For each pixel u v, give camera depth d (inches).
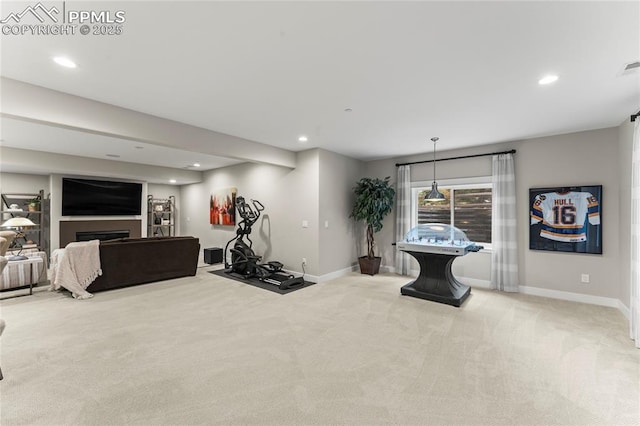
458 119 135.9
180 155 224.1
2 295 159.0
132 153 217.0
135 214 294.2
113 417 67.0
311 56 82.6
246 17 65.2
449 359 93.9
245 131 157.0
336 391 77.3
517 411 69.7
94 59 83.7
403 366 89.7
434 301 153.1
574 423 65.9
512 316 131.7
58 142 181.3
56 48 77.7
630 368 88.5
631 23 65.9
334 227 210.2
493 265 177.5
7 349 98.0
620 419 67.0
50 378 81.7
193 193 321.4
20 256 175.0
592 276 150.1
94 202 267.9
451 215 203.6
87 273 162.7
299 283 189.8
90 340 105.3
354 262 232.4
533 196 166.2
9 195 241.3
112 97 111.5
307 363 91.2
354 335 111.7
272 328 118.0
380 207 207.6
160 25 68.2
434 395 75.7
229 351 98.6
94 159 236.1
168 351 98.0
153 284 186.4
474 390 77.8
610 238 145.4
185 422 65.9
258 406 71.3
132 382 80.4
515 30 69.7
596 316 131.4
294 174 209.5
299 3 60.6
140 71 91.3
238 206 223.3
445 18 65.4
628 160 130.6
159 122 133.8
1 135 163.9
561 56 81.4
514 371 86.9
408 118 134.9
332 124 144.4
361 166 238.8
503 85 100.0
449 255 151.1
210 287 180.1
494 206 177.8
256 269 203.8
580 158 153.7
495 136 164.4
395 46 77.2
